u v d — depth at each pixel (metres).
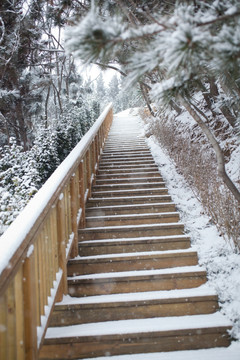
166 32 1.30
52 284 2.46
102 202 4.73
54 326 2.59
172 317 2.63
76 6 4.24
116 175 6.01
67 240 3.06
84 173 4.52
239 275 2.93
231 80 2.05
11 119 12.02
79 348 2.35
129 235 3.81
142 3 2.86
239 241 3.21
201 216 4.26
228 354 2.27
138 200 4.78
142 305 2.67
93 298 2.78
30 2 9.18
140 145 8.72
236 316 2.52
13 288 1.56
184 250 3.38
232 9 1.26
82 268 3.20
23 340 1.70
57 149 7.59
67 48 1.33
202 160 5.59
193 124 7.41
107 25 1.31
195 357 2.25
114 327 2.47
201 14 1.52
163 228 3.84
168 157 7.23
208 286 2.94
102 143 8.11
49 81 11.54
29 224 1.77
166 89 1.63
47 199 2.20
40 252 2.12
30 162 5.49
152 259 3.25
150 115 12.40
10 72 10.20
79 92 13.77
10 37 9.36
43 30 10.37
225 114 5.38
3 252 1.46
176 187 5.52
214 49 1.22
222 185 4.64
